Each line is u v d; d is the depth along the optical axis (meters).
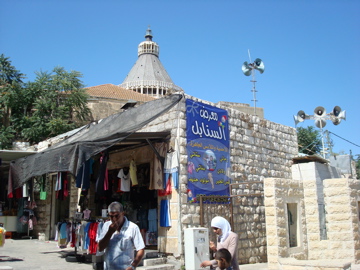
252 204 13.47
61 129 28.64
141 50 116.25
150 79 106.94
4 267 9.12
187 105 11.54
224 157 12.55
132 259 4.96
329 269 8.83
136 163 12.51
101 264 9.76
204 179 11.49
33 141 29.16
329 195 12.02
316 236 11.88
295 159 16.27
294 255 11.06
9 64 32.69
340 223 11.66
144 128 12.30
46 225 17.70
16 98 29.59
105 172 10.44
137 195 12.80
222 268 4.81
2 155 14.30
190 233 9.72
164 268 9.75
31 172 11.30
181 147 10.98
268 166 14.84
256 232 13.32
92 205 14.50
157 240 11.41
